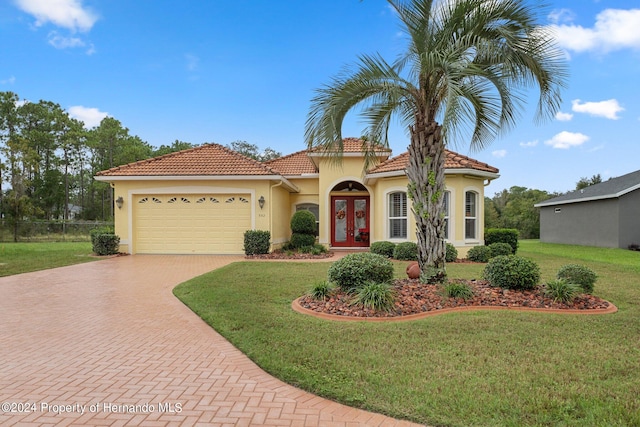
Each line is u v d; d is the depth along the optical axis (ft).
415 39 24.35
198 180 54.60
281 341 16.76
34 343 17.38
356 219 66.49
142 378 13.52
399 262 44.52
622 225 73.31
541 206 99.25
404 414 10.69
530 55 22.77
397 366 13.88
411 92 25.43
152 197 55.36
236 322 19.86
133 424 10.40
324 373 13.39
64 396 12.09
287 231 66.23
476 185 51.29
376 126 29.73
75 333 18.92
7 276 36.65
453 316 20.45
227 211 55.11
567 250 69.46
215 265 44.09
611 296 26.37
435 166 25.66
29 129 168.35
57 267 42.55
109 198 190.29
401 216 52.70
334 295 23.86
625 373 13.30
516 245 53.93
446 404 11.14
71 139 176.76
